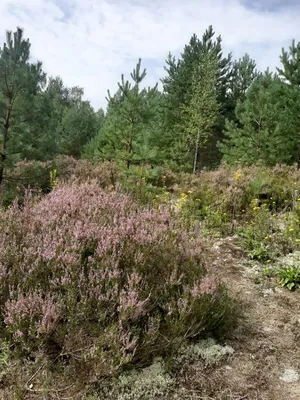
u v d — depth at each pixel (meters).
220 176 8.56
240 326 3.22
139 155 7.98
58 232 3.19
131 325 2.76
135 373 2.53
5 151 5.91
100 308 2.60
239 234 5.57
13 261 2.91
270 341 3.04
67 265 2.77
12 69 5.74
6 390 2.21
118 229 3.27
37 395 2.22
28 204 4.10
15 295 2.68
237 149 14.91
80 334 2.48
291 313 3.48
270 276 4.25
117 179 7.67
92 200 4.24
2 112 5.82
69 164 9.08
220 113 21.91
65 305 2.54
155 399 2.35
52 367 2.42
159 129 16.50
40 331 2.31
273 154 13.58
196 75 19.61
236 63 22.34
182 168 17.11
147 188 7.34
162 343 2.71
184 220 5.37
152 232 3.42
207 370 2.66
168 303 2.78
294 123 14.55
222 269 4.38
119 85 8.20
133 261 3.04
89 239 3.15
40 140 6.36
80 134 27.83
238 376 2.63
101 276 2.74
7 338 2.51
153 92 8.27
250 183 7.53
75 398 2.24
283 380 2.61
